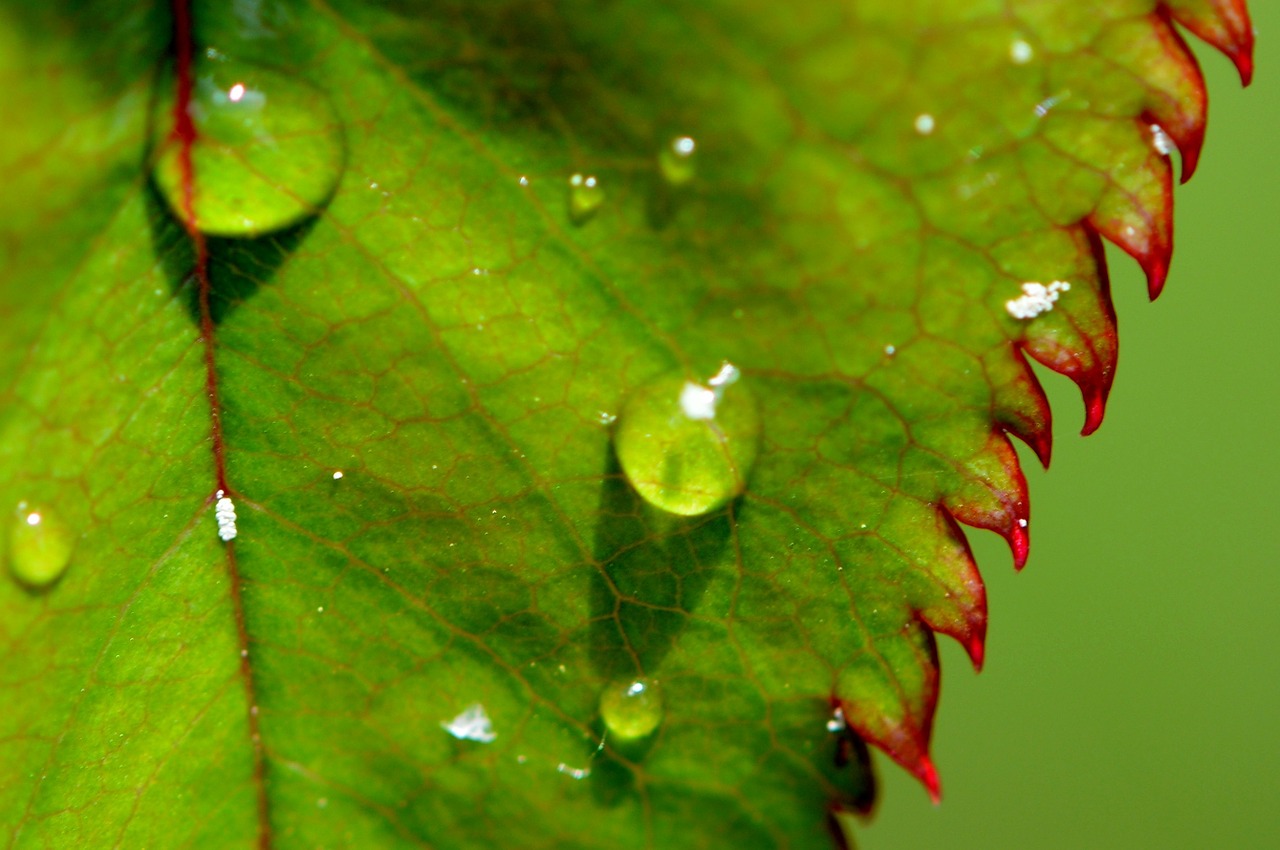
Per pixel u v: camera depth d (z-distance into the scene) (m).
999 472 0.10
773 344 0.10
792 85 0.10
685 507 0.10
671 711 0.10
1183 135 0.10
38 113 0.10
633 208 0.10
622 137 0.10
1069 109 0.10
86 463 0.10
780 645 0.10
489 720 0.10
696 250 0.10
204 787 0.10
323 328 0.10
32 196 0.10
